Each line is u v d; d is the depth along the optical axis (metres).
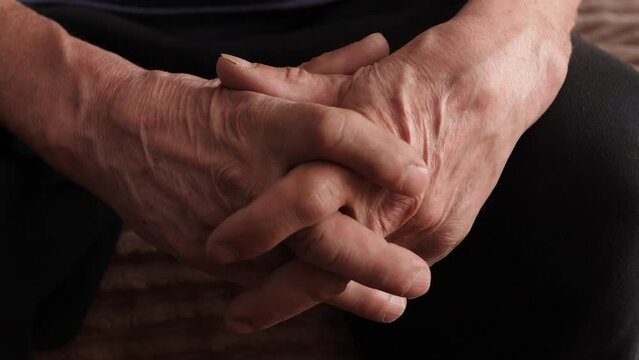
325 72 0.72
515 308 0.77
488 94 0.70
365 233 0.65
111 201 0.72
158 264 0.95
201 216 0.69
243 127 0.67
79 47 0.72
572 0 0.77
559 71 0.73
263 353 0.90
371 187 0.66
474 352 0.81
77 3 0.80
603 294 0.73
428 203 0.69
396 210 0.67
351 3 0.84
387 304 0.70
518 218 0.75
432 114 0.69
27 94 0.71
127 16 0.81
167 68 0.79
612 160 0.74
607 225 0.73
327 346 0.91
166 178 0.70
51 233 0.77
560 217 0.74
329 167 0.64
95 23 0.78
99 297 0.92
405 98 0.68
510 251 0.76
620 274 0.73
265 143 0.66
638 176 0.73
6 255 0.72
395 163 0.64
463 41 0.71
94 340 0.89
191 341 0.89
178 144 0.69
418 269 0.66
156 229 0.72
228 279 0.72
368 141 0.64
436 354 0.84
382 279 0.65
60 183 0.77
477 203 0.71
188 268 0.94
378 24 0.79
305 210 0.64
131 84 0.70
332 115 0.64
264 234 0.64
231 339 0.90
